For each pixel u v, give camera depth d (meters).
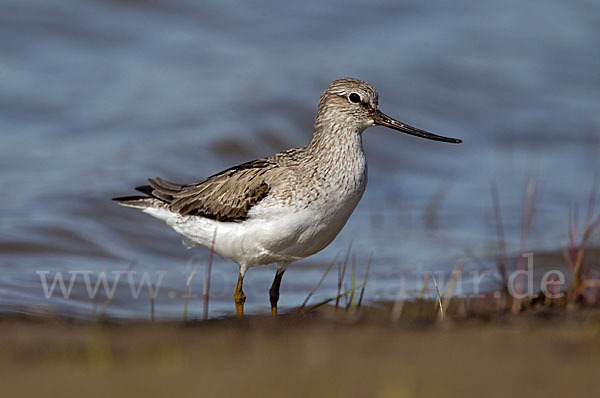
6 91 20.64
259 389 6.32
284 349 7.41
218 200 11.05
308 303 12.55
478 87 24.81
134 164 17.56
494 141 22.17
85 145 18.52
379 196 18.47
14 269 13.27
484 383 6.41
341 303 12.09
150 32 24.77
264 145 19.58
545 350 7.25
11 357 7.25
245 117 20.33
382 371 6.70
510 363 6.86
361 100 11.14
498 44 28.12
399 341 7.64
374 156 20.44
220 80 22.48
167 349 7.39
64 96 20.83
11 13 23.98
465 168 20.42
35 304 11.52
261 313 11.88
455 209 17.73
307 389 6.33
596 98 25.45
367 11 28.66
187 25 25.64
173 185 11.91
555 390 6.26
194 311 12.04
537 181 19.56
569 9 31.83
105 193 16.19
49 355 7.32
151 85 21.89
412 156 20.77
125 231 15.32
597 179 19.86
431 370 6.71
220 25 25.95
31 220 14.95
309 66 23.73
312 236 10.93
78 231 14.83
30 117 19.75
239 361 7.00
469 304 11.37
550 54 28.00
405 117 22.20
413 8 29.50
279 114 20.78
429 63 25.52
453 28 28.72
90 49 23.41
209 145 18.86
